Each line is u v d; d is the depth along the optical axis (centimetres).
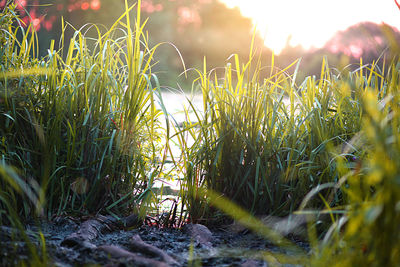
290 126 214
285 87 215
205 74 219
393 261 131
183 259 175
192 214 212
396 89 169
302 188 204
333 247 148
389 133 149
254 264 169
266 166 208
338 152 204
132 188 218
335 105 221
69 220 202
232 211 209
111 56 227
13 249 164
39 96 215
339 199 200
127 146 215
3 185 194
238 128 212
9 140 206
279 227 198
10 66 217
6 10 229
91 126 210
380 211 129
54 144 205
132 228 207
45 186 193
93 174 212
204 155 214
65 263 164
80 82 220
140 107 219
